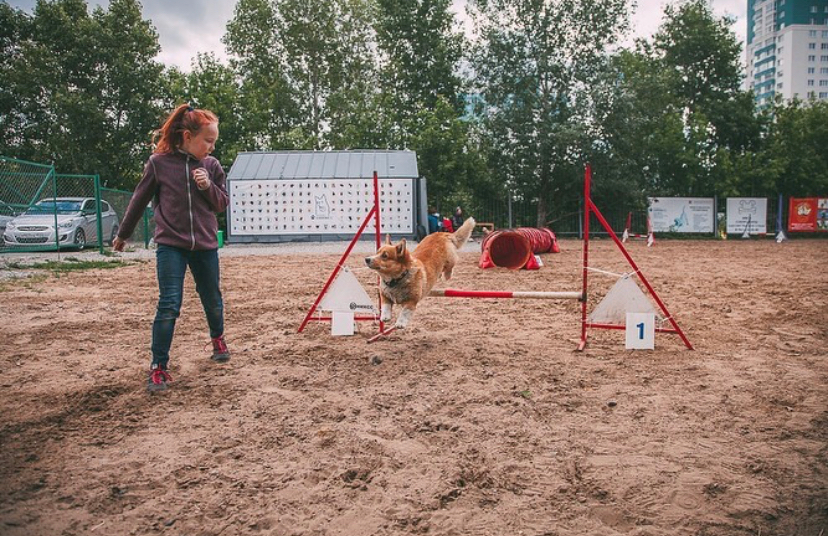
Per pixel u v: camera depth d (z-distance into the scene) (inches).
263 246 874.8
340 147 1352.1
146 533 99.0
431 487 114.1
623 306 225.5
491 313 305.3
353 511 105.4
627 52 1363.2
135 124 1179.3
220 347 202.8
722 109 1364.4
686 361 207.5
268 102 1307.8
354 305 246.2
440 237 270.2
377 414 153.4
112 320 280.1
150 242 893.8
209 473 120.0
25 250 668.1
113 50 1157.7
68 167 1159.6
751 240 1147.9
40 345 228.8
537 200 1219.2
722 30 1401.3
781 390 172.9
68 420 148.3
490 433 140.9
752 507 106.6
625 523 102.5
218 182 186.9
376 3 1467.8
